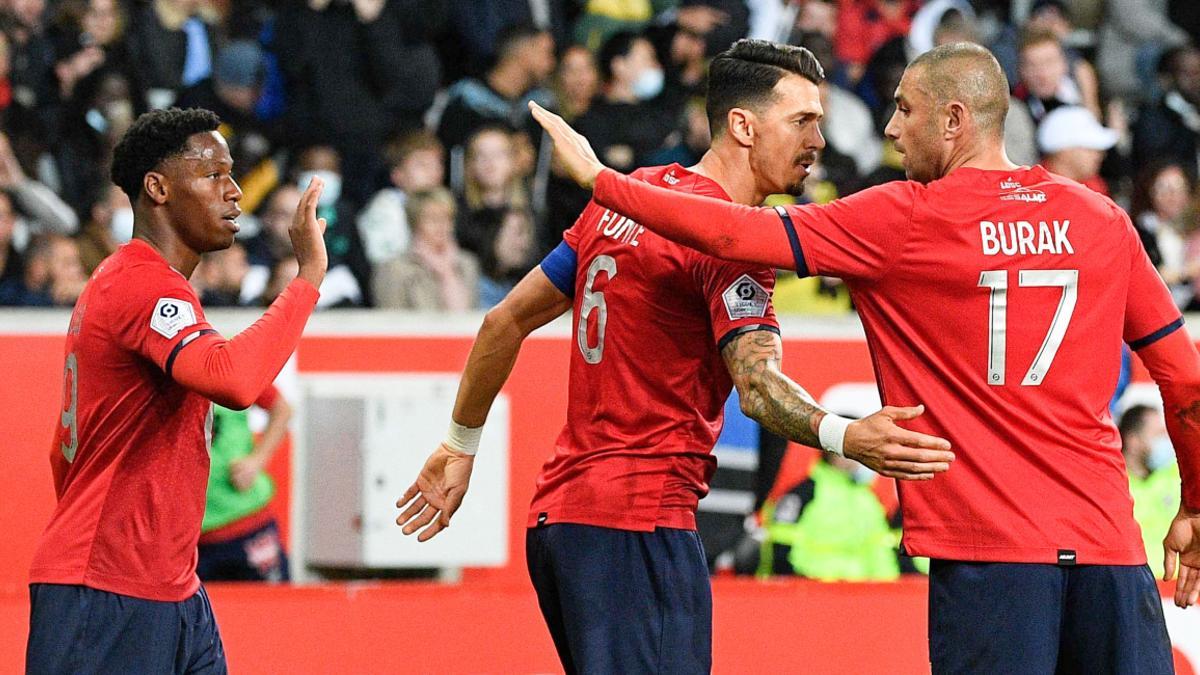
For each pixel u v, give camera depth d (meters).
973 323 12.45
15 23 27.80
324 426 21.50
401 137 28.28
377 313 21.86
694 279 12.89
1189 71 33.84
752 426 22.52
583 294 13.62
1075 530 12.46
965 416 12.53
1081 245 12.51
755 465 22.48
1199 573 14.27
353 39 29.16
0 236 25.66
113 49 28.52
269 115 29.25
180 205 14.05
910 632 21.34
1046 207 12.52
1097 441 12.69
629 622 13.09
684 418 13.23
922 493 12.71
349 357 21.67
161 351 13.30
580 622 13.14
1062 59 31.72
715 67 13.68
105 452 13.76
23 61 27.78
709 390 13.36
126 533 13.75
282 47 29.12
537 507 13.75
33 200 26.61
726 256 12.31
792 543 22.38
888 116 31.72
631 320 13.17
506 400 21.70
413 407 21.45
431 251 26.81
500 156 27.95
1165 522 22.50
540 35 29.64
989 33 33.34
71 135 27.80
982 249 12.38
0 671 19.23
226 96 28.66
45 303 25.66
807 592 21.22
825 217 12.38
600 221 13.63
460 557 21.36
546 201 29.14
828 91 31.12
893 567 22.64
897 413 11.66
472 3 30.41
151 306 13.41
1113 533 12.57
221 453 21.20
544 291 14.27
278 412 21.45
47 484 20.42
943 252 12.38
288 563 21.61
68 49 28.16
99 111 27.88
